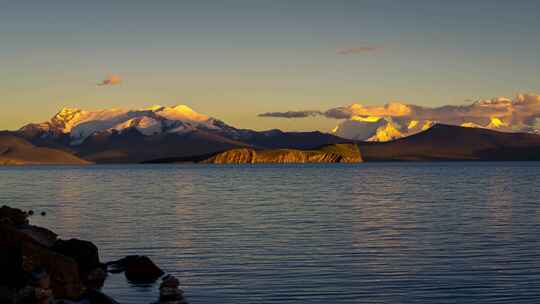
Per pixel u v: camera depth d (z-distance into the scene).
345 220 47.81
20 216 36.44
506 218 48.72
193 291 23.67
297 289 23.86
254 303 21.95
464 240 36.00
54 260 21.98
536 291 23.20
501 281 24.83
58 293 21.34
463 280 25.06
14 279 21.50
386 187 102.00
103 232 40.72
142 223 46.03
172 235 39.00
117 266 28.02
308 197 76.56
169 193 87.00
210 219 48.88
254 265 28.53
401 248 33.16
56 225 44.94
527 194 80.12
